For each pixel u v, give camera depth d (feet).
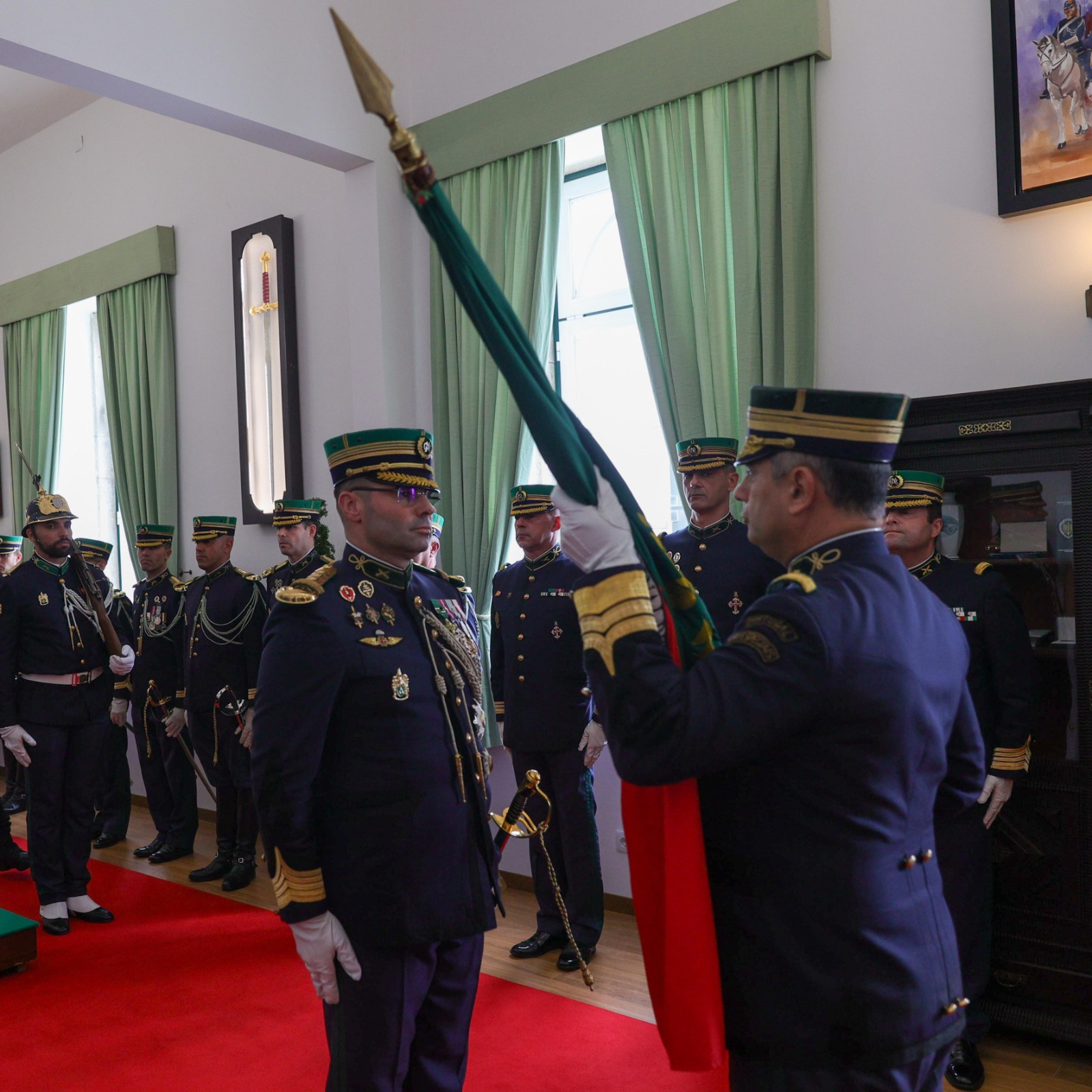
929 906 3.73
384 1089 5.49
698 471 10.19
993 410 8.75
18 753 12.15
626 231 12.34
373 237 14.29
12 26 10.44
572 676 10.86
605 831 12.53
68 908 12.51
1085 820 8.36
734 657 3.46
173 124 18.40
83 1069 8.55
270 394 16.58
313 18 13.53
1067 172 9.34
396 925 5.44
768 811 3.63
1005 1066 8.38
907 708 3.60
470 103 14.03
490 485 13.62
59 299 20.36
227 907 12.97
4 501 22.30
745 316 11.23
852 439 3.85
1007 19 9.62
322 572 5.84
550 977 10.37
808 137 10.92
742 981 3.66
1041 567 8.68
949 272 10.17
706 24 11.55
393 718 5.62
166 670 15.49
